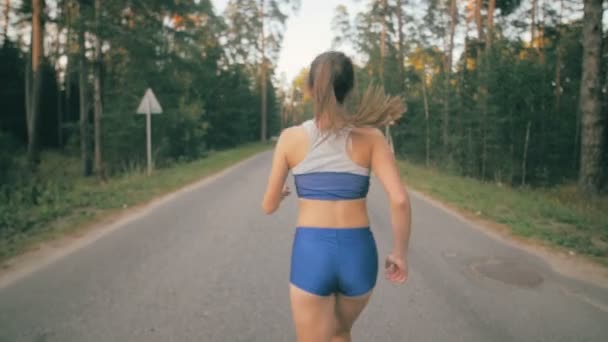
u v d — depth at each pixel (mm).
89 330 3545
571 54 30469
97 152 16875
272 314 3902
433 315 3988
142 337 3447
